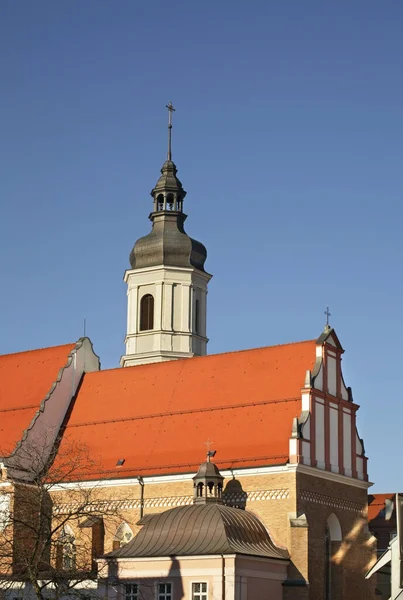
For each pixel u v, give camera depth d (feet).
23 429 350.64
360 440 333.62
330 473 312.91
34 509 268.21
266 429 312.50
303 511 299.58
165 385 348.18
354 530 321.73
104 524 321.93
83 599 246.27
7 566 273.33
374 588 324.80
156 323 402.11
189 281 407.64
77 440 346.54
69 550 275.59
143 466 323.98
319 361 321.52
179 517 291.99
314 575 299.58
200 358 350.02
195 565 277.44
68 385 363.76
